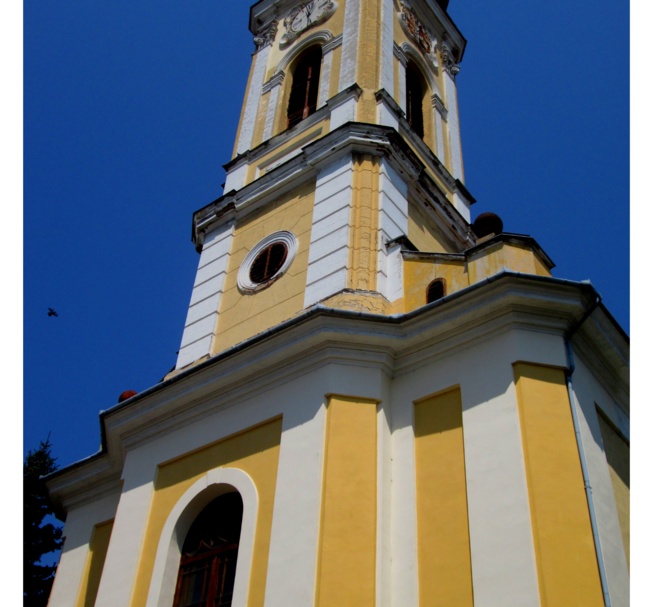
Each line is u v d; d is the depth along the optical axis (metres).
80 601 13.41
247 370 12.25
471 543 9.25
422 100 21.45
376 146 15.58
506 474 9.48
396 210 15.00
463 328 11.20
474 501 9.55
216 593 10.79
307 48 21.06
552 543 8.69
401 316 11.48
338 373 11.31
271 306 14.46
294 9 22.72
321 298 13.39
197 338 15.25
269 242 15.95
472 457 9.92
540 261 12.15
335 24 20.69
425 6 23.42
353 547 9.65
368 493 10.15
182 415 13.04
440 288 12.52
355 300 12.77
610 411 11.27
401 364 11.64
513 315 10.75
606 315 11.03
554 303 10.69
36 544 21.98
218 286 15.96
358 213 14.49
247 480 11.21
